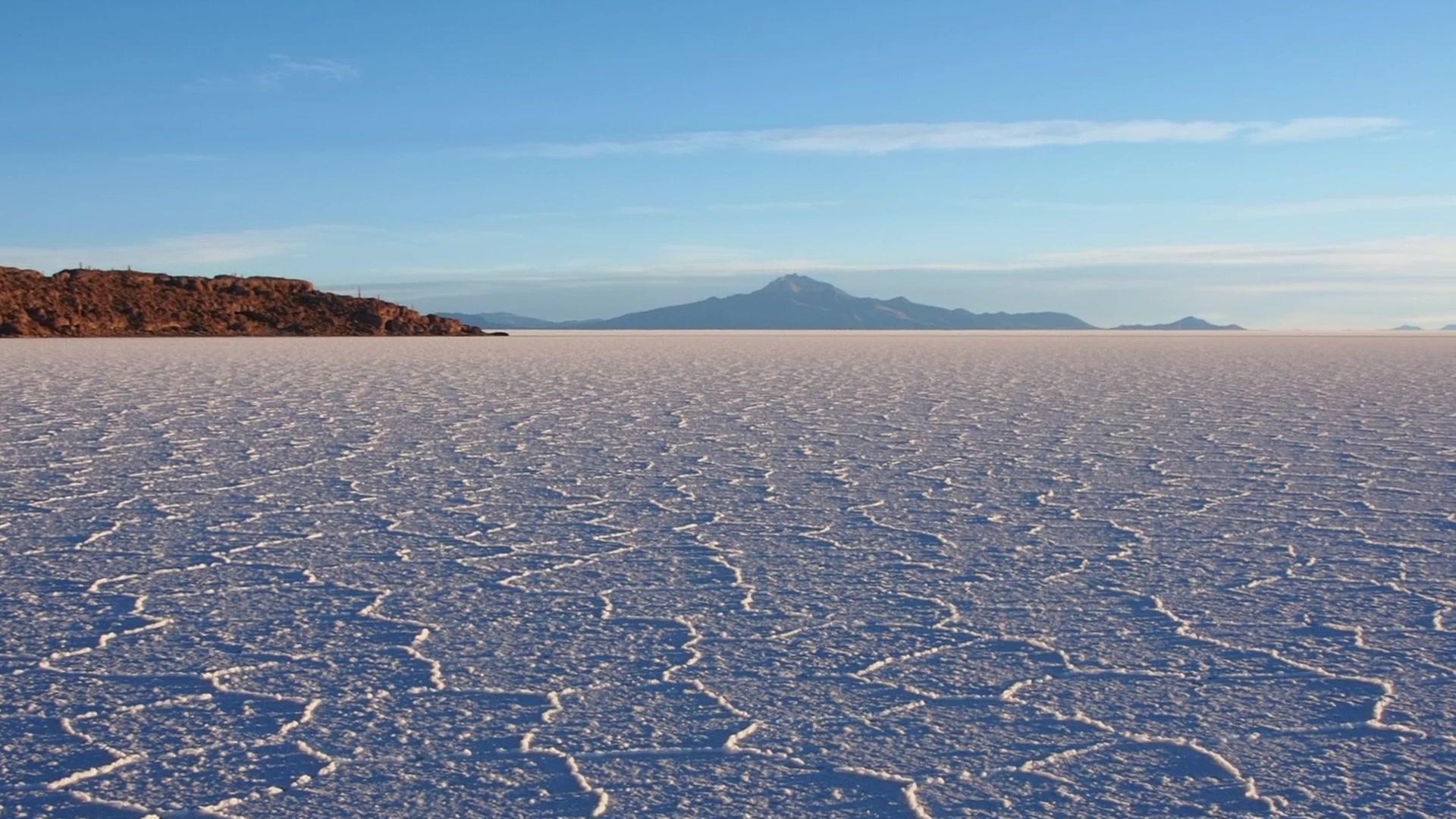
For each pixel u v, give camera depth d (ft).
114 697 11.75
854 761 10.06
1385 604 15.47
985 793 9.39
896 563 18.10
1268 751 10.28
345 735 10.68
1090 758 10.11
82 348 122.31
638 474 28.14
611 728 10.85
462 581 16.93
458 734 10.69
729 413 45.16
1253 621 14.64
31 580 16.92
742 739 10.58
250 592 16.21
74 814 9.04
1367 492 25.09
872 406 48.60
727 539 20.07
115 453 31.94
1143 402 50.57
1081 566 17.84
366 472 28.30
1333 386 62.08
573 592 16.29
